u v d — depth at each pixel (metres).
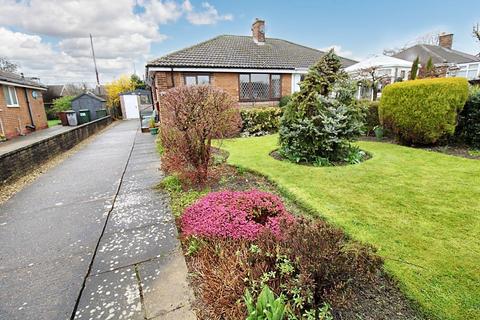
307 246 1.75
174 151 4.43
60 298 1.89
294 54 14.95
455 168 4.57
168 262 2.28
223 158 5.63
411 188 3.66
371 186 3.79
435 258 2.10
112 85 30.27
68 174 5.50
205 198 3.03
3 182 4.66
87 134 11.98
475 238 2.38
